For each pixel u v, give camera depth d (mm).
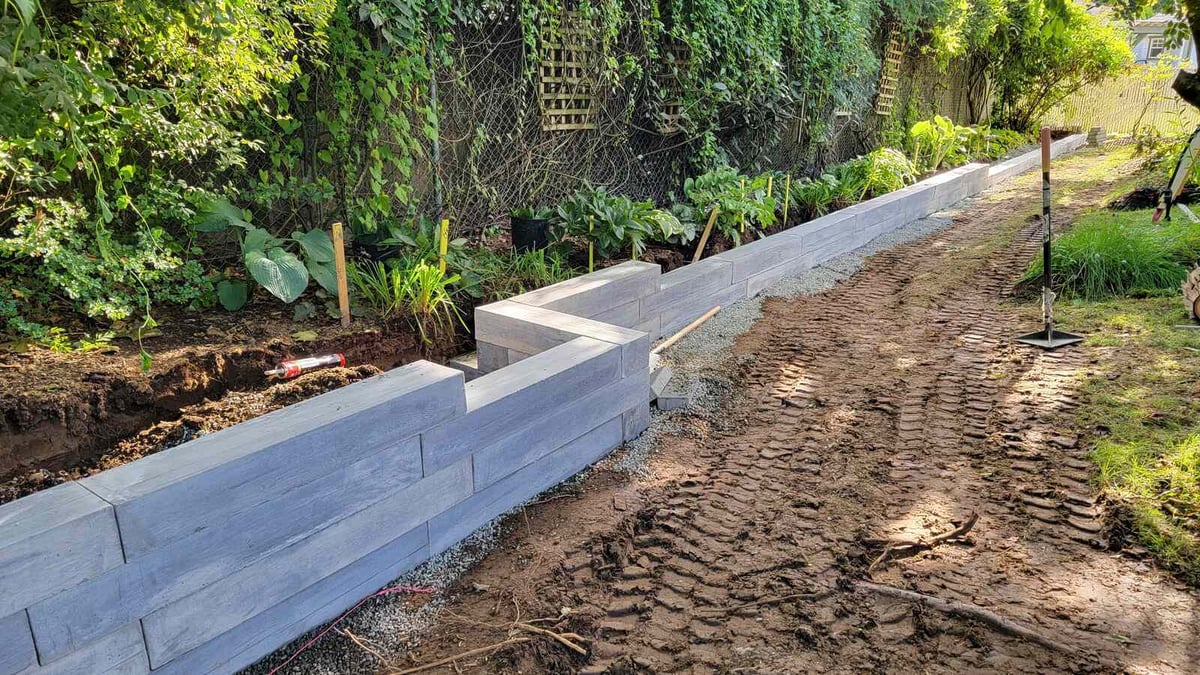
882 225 7570
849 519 2564
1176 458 2746
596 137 6227
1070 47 14297
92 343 3123
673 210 5910
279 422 1997
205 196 3695
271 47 3572
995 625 1999
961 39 11906
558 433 2805
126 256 3311
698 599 2168
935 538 2420
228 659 1882
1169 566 2229
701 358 4246
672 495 2766
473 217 5445
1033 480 2764
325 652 2010
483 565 2369
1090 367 3748
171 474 1711
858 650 1938
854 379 3885
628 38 6297
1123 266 4965
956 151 11961
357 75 4457
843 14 8969
